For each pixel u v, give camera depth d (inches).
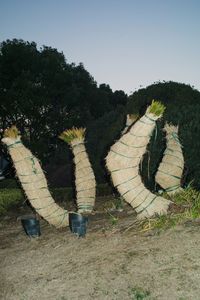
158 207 211.0
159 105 197.9
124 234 203.8
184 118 293.1
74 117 831.1
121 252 183.9
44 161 766.5
